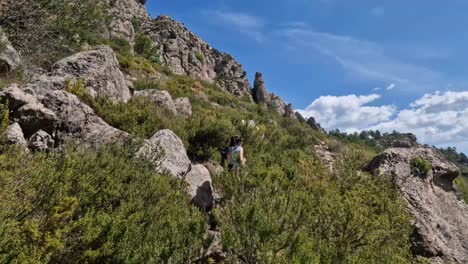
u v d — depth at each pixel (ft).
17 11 45.65
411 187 37.76
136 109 33.45
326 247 17.25
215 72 323.16
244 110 107.86
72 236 12.76
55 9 49.47
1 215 11.29
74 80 34.88
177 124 36.88
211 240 16.07
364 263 17.49
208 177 27.45
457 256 33.71
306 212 19.70
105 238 13.01
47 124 23.63
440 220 35.81
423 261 27.58
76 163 16.97
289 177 31.53
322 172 35.32
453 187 42.01
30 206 12.84
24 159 15.52
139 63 96.94
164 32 272.51
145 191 18.21
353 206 21.67
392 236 24.70
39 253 10.86
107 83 37.88
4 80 29.78
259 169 24.63
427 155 42.65
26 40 45.19
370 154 45.78
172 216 17.21
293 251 15.35
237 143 28.12
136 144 24.49
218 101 102.27
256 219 16.55
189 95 73.10
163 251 14.12
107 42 98.73
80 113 25.96
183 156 27.68
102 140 24.64
